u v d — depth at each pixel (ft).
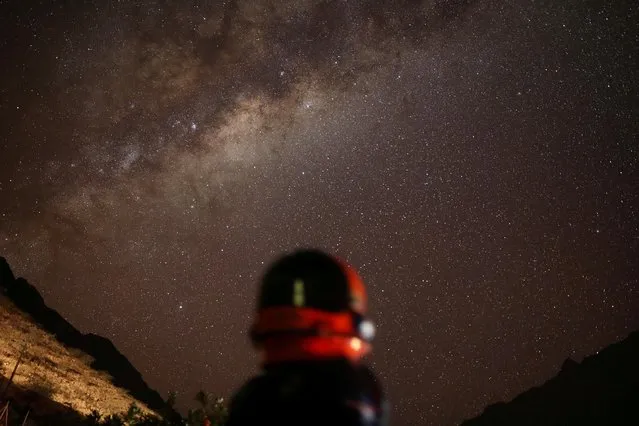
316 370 3.18
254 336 3.35
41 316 95.61
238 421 3.19
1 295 92.63
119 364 96.02
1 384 45.06
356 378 3.20
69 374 69.82
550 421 123.54
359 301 3.41
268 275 3.45
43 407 44.11
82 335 99.04
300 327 3.22
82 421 41.96
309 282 3.31
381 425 3.20
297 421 3.06
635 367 122.21
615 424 112.16
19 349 69.10
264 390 3.18
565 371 138.10
